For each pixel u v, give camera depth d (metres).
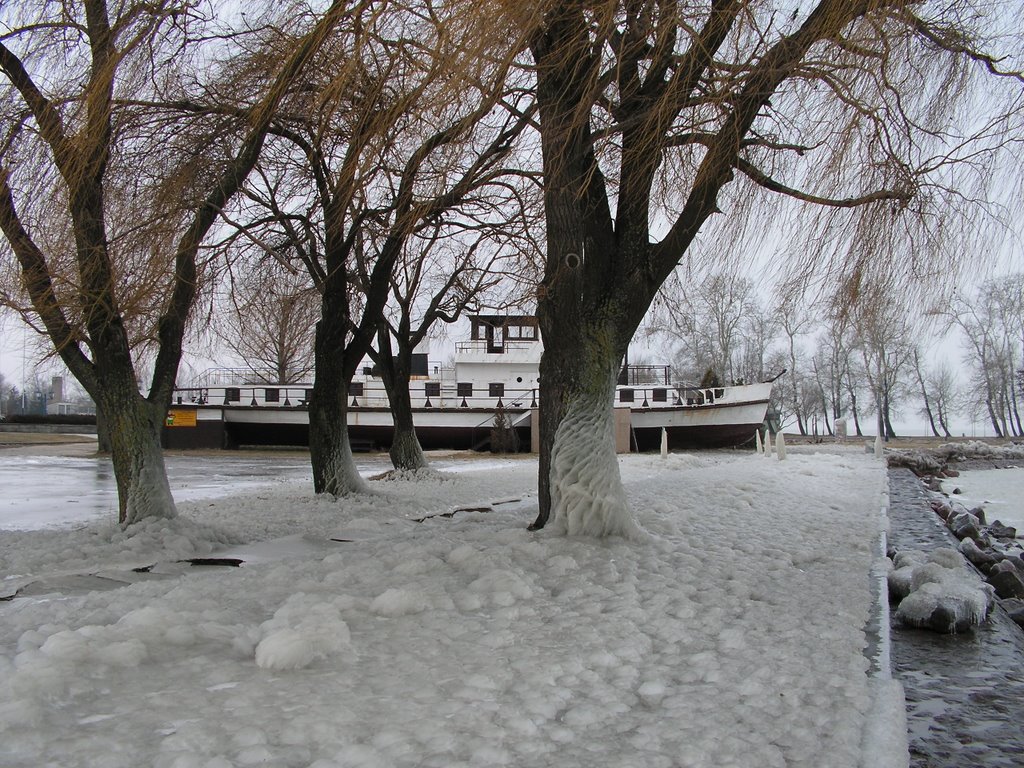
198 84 10.34
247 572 6.39
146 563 7.73
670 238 7.80
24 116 8.93
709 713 3.37
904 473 24.31
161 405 9.84
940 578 6.38
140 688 3.48
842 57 7.20
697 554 7.16
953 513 14.75
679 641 4.49
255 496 14.87
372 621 4.71
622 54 6.55
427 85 6.61
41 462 27.06
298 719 3.09
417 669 3.85
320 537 9.37
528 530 7.97
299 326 19.48
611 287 7.99
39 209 8.99
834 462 23.14
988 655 5.04
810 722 3.30
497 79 6.29
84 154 8.25
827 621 5.00
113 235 9.62
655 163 7.51
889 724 3.30
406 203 10.30
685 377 68.25
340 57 7.88
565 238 7.85
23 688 3.23
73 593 6.33
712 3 6.45
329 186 11.34
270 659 3.79
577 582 5.75
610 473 7.59
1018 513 17.77
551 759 2.87
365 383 38.38
